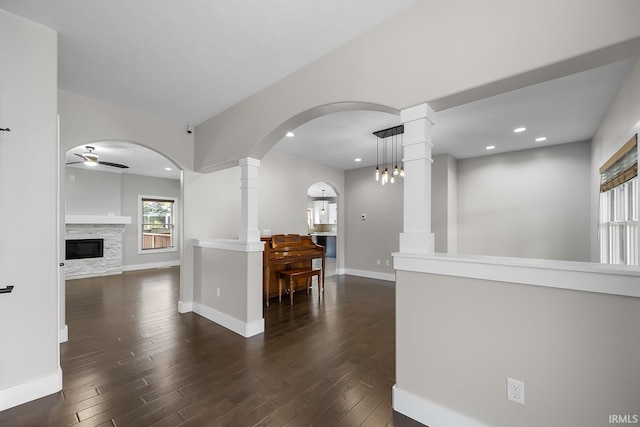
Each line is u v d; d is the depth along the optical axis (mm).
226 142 3307
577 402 1262
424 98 1713
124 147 4770
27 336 1883
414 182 1781
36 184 1936
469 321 1543
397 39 1846
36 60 1945
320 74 2307
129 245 7242
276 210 5266
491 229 5266
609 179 3164
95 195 6648
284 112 2605
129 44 2168
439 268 1627
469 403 1539
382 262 6211
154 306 4094
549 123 3629
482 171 5395
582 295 1250
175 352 2602
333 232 10984
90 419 1690
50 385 1935
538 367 1350
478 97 1649
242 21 1922
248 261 3031
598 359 1218
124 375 2193
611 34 1185
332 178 6523
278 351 2641
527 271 1359
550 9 1326
